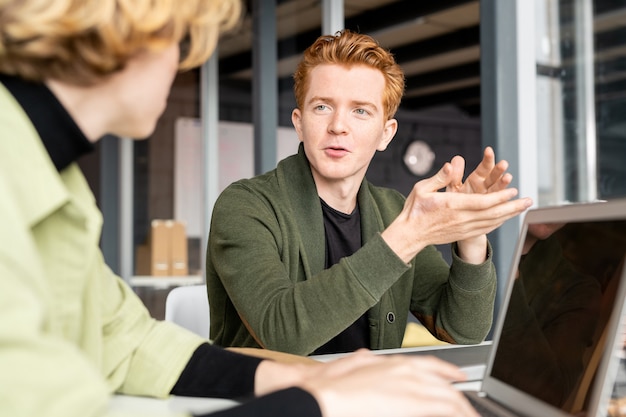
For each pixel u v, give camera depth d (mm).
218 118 6160
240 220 1323
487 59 2891
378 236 1051
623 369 773
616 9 3102
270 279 1192
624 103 3090
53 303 561
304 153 1488
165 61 619
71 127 586
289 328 1085
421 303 1485
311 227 1438
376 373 568
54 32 537
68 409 441
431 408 546
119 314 883
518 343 799
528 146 2861
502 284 2756
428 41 7512
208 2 635
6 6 534
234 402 802
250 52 5637
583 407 635
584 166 3051
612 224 668
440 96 10078
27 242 463
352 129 1393
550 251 783
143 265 6898
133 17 557
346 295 1049
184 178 6812
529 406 737
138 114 622
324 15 4375
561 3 3055
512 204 978
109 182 7215
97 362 780
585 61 3068
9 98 551
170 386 847
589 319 662
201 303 1598
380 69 1420
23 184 525
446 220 1002
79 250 624
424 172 10609
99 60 563
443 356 1109
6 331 419
